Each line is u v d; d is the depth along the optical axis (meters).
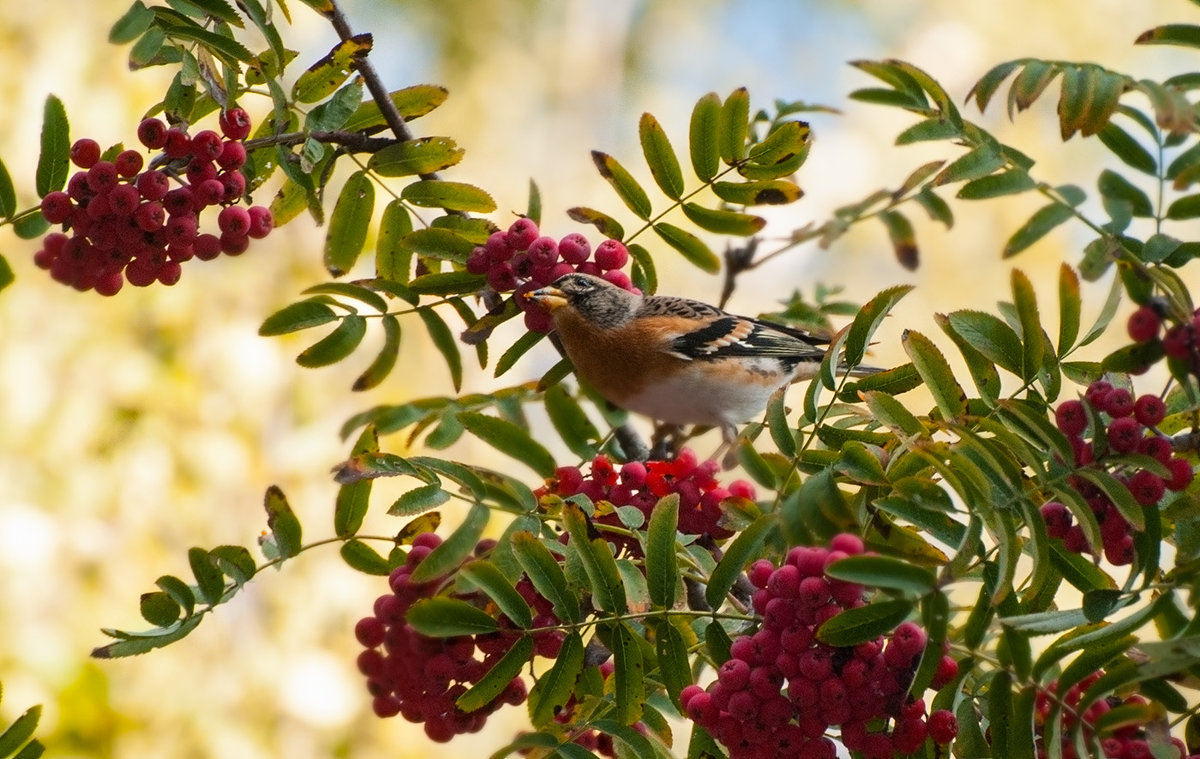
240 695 15.56
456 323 18.81
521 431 6.66
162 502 15.98
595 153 8.01
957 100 23.88
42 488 15.49
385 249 8.11
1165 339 5.73
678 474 6.96
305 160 7.47
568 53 25.23
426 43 24.55
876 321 6.39
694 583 6.69
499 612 6.29
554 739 6.00
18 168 16.31
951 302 22.39
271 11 7.41
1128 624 5.47
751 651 5.67
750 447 6.11
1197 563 5.64
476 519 5.93
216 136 7.14
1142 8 23.12
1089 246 6.75
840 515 5.49
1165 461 5.89
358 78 7.73
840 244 23.39
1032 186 7.21
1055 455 5.92
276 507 6.59
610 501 7.01
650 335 9.59
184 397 16.39
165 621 6.36
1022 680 5.57
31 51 16.72
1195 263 20.47
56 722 14.20
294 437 16.86
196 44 7.15
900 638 5.47
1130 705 5.35
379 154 7.80
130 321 16.62
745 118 7.67
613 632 6.05
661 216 8.18
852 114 25.03
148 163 7.86
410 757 16.17
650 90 25.73
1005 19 23.92
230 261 17.33
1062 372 6.53
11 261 16.28
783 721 5.62
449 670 6.36
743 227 8.08
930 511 5.79
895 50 24.91
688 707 5.82
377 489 15.23
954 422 6.13
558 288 8.09
